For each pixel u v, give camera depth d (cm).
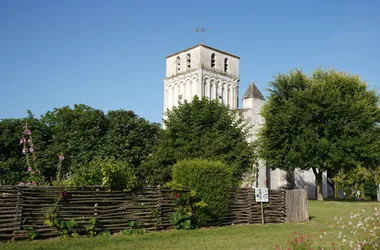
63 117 3922
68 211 1362
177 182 1738
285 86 4100
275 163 3875
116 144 3669
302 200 2144
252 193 1958
